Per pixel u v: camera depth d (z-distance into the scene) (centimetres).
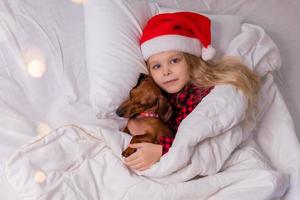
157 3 163
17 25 145
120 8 132
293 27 159
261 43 137
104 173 106
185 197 100
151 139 110
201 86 121
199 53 123
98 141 111
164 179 103
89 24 133
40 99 128
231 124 108
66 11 155
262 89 128
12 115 119
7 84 129
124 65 122
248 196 98
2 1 151
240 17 148
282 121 123
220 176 103
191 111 118
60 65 137
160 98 114
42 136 108
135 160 105
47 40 143
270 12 166
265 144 121
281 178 101
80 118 123
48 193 99
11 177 101
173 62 119
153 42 119
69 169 106
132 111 113
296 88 138
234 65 122
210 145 107
